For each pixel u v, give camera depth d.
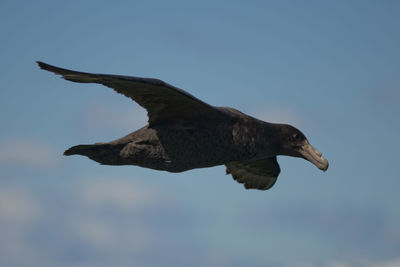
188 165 15.46
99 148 14.91
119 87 14.06
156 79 13.48
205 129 15.22
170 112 15.00
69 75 12.98
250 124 15.99
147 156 15.14
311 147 16.94
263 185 18.89
